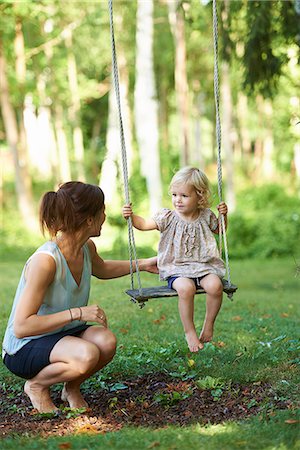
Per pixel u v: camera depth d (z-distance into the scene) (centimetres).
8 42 2364
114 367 521
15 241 2167
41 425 415
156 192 2369
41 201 423
